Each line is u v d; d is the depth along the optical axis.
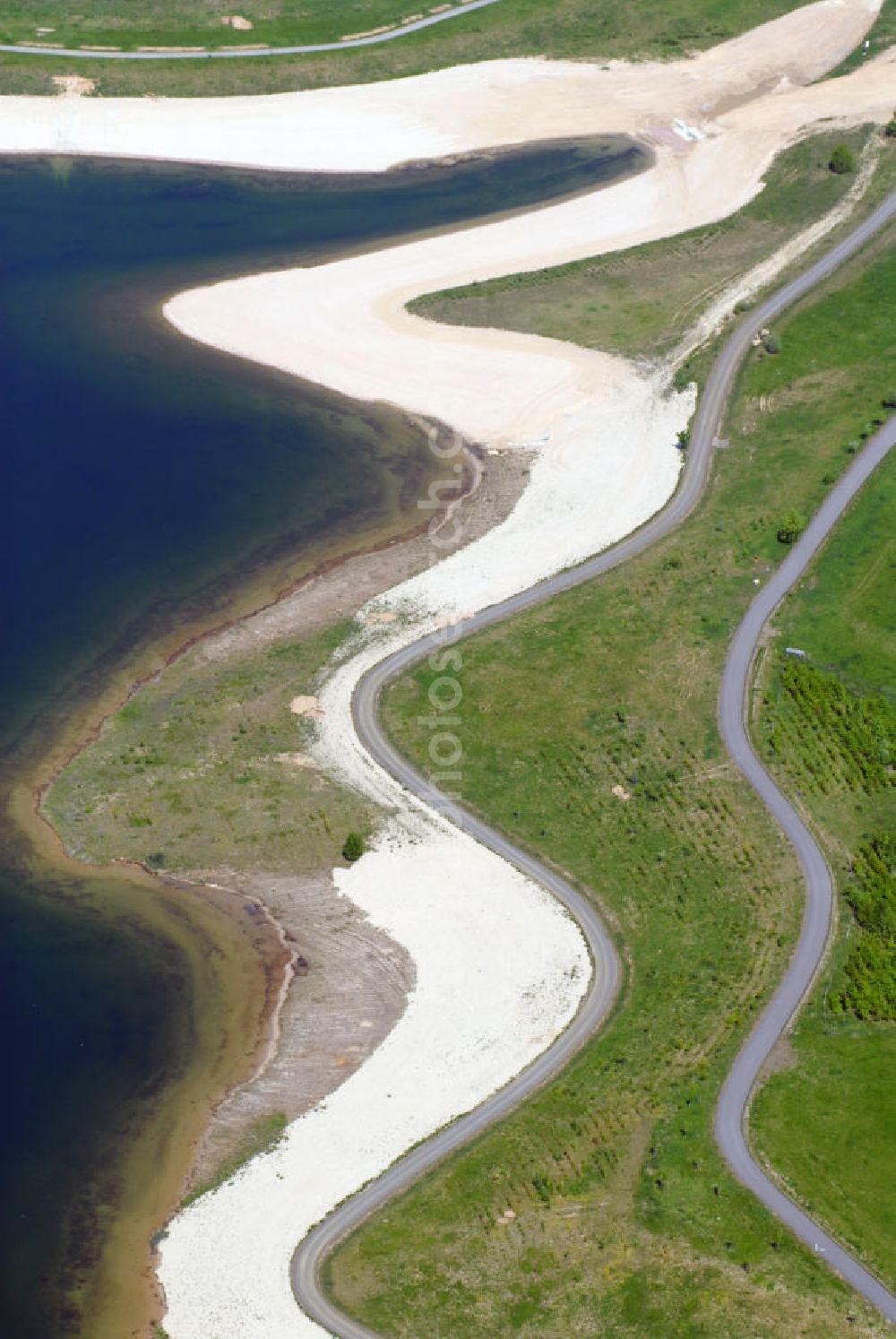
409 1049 145.50
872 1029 145.38
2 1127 140.25
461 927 155.62
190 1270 129.88
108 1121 141.00
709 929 154.62
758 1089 140.38
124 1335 126.25
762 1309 124.25
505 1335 123.62
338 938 155.38
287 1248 130.75
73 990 151.50
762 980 149.50
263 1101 142.38
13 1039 147.12
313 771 170.75
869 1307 124.75
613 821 165.38
